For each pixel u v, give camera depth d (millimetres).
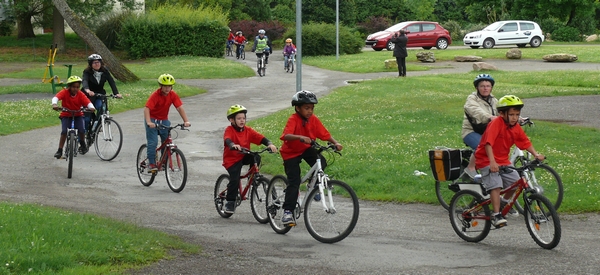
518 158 9484
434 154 9219
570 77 28203
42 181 11789
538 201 7352
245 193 8984
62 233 6828
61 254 6090
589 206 9125
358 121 17141
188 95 26062
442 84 26312
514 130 7641
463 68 35375
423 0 78625
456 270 6449
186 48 46406
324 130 7914
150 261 6449
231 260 6762
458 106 19812
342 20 68125
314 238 7859
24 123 18438
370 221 8945
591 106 18734
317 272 6379
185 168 10930
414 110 18562
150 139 11242
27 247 6195
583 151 12547
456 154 9117
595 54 40312
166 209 9773
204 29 46688
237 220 9086
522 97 21297
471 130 9047
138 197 10664
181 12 47219
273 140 15078
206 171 12922
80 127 13078
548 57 38344
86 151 13781
